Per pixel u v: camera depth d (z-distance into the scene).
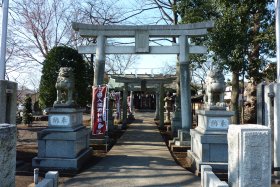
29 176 8.91
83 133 10.78
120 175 9.05
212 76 9.95
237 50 15.66
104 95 13.22
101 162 10.91
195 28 14.33
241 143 4.34
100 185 8.02
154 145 15.06
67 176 9.10
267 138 4.32
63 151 9.77
